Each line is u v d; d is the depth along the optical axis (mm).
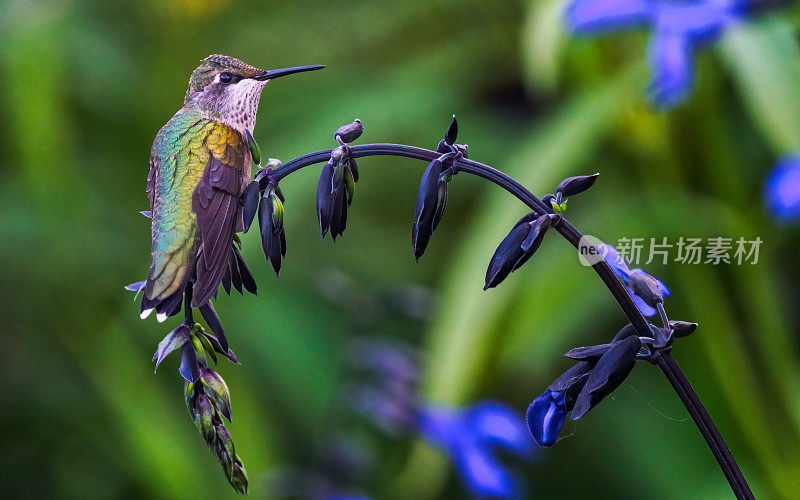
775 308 3613
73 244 4309
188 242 2869
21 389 4348
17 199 4426
